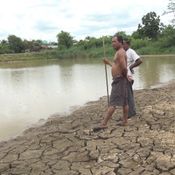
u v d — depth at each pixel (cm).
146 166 621
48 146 779
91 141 772
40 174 634
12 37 8525
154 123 880
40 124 1109
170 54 5559
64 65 4428
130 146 719
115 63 806
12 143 865
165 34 6309
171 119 913
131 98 863
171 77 2280
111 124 891
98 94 1711
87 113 1138
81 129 897
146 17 7019
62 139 815
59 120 1097
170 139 746
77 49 7281
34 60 6975
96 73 2877
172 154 663
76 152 721
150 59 4488
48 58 7288
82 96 1667
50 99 1623
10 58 7075
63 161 682
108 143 746
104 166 637
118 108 1079
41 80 2514
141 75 2470
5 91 1986
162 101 1189
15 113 1322
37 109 1386
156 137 764
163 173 593
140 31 7112
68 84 2177
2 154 762
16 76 2975
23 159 716
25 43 8644
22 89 2050
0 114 1308
